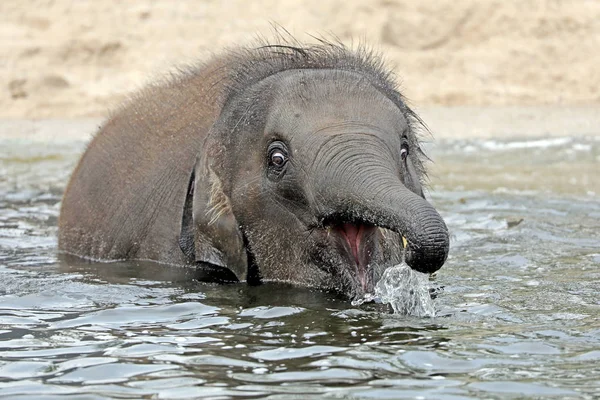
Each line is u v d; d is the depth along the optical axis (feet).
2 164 88.99
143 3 151.43
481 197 66.80
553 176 78.64
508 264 43.93
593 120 116.98
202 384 27.55
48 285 41.47
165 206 46.34
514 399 25.88
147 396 26.68
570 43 145.59
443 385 27.04
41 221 59.67
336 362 29.35
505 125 114.11
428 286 37.99
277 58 41.83
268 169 38.45
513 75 140.87
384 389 26.78
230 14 148.97
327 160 35.83
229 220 39.86
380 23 145.69
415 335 32.30
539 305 36.19
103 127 54.29
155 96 51.29
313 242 37.68
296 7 148.36
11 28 147.74
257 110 39.27
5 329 34.24
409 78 138.72
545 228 53.16
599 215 58.03
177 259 45.16
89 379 28.37
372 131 36.70
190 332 33.42
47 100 135.03
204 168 40.65
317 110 37.70
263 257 39.63
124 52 144.15
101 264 46.57
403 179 37.17
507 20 147.74
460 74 140.56
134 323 34.94
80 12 149.69
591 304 36.22
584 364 28.73
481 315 34.83
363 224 36.58
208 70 49.14
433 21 147.02
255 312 35.88
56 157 94.17
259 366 29.19
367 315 35.01
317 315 35.14
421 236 30.83
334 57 41.47
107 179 50.14
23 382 28.19
